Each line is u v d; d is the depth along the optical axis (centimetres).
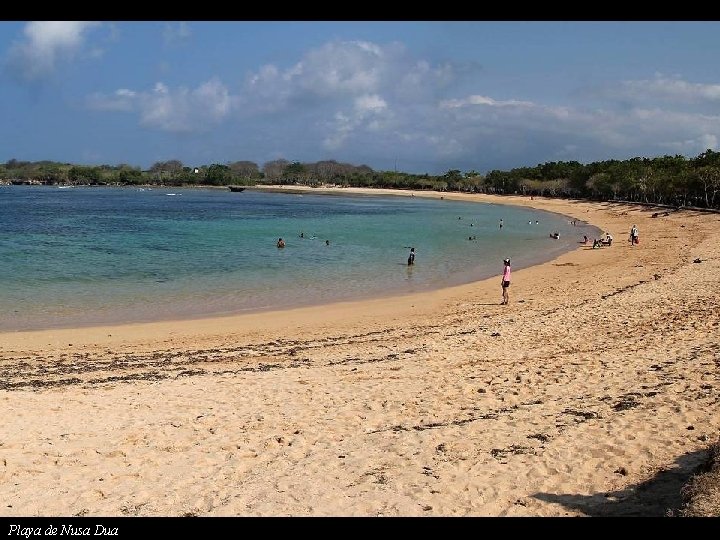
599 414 1154
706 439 977
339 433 1148
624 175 11712
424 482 900
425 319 2458
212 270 3828
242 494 890
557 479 886
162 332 2255
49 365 1781
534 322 2198
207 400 1370
